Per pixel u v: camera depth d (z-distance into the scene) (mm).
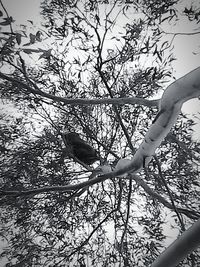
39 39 2371
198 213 4109
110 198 5559
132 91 5305
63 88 5484
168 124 2434
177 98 2186
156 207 5453
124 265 4809
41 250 4922
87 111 5625
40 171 5082
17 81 3021
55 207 4922
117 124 5461
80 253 4891
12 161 4918
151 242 4863
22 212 4922
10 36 2297
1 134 5188
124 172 3406
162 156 4941
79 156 5051
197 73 1972
